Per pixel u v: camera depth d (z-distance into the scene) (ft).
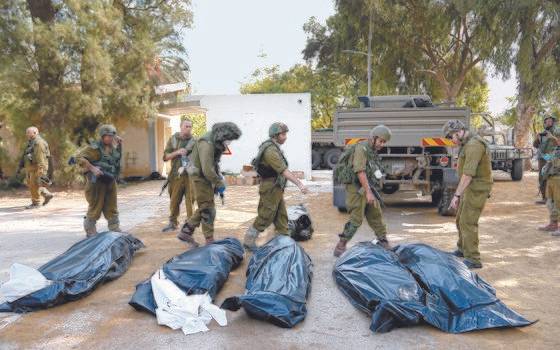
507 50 62.75
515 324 12.30
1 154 45.47
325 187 46.57
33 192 34.76
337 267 16.02
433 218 28.86
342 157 19.19
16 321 13.29
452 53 87.35
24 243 22.84
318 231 24.99
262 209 19.65
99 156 21.18
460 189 17.44
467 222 18.12
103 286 16.12
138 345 11.88
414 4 77.00
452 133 18.11
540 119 93.97
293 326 12.80
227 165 56.13
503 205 33.96
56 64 42.47
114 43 45.65
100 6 43.86
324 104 124.06
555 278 16.90
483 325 12.35
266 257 15.51
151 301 13.83
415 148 29.99
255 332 12.55
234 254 17.49
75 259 16.24
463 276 13.70
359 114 29.32
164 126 63.62
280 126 19.27
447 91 82.23
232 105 55.93
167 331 12.66
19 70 41.93
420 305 12.76
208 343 11.94
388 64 85.92
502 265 18.53
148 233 24.62
